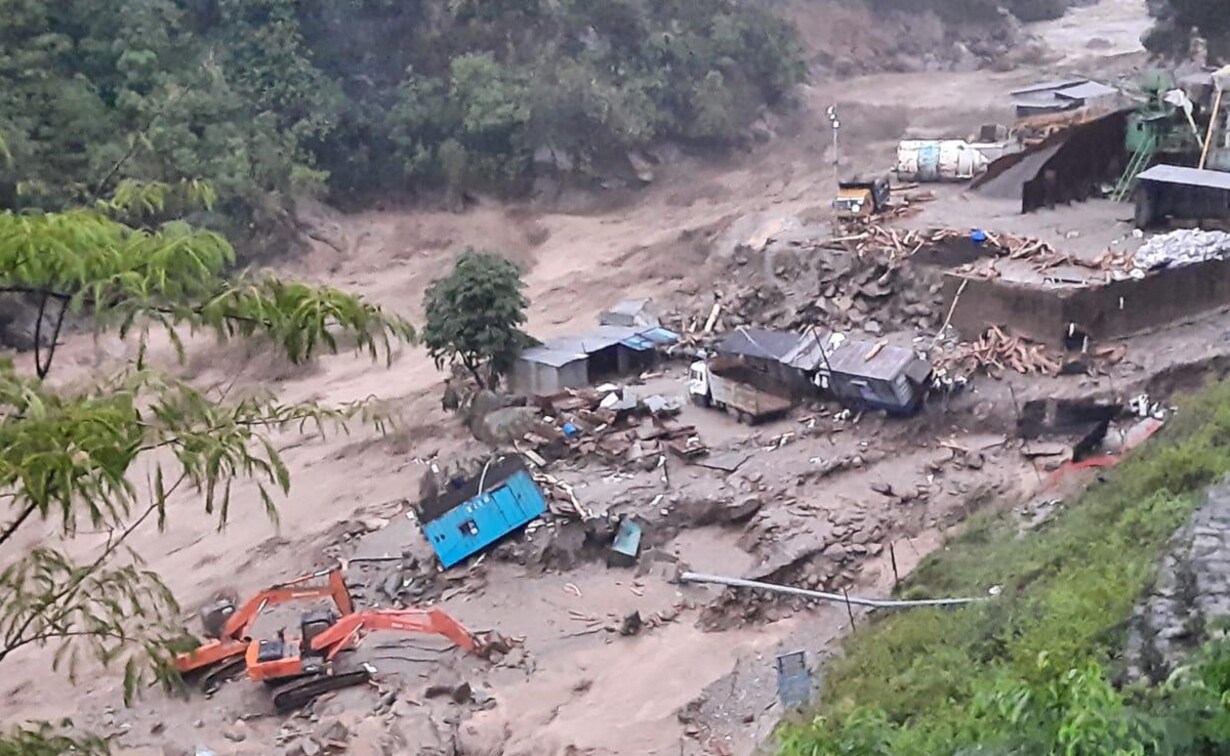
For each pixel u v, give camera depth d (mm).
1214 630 11664
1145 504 20656
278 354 10164
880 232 44969
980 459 33844
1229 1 65312
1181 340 36781
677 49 75125
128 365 8242
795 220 54188
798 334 39344
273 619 30781
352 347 9172
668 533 32750
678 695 26453
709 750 23781
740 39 77812
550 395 39938
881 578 29656
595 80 71562
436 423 41719
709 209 66438
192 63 64062
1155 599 13688
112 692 27812
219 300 7555
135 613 8672
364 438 41406
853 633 25625
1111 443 33000
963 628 19938
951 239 42406
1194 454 22203
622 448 36312
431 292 41438
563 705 26609
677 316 47312
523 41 73625
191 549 35000
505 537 32781
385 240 66250
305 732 25562
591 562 32281
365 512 36125
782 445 36062
